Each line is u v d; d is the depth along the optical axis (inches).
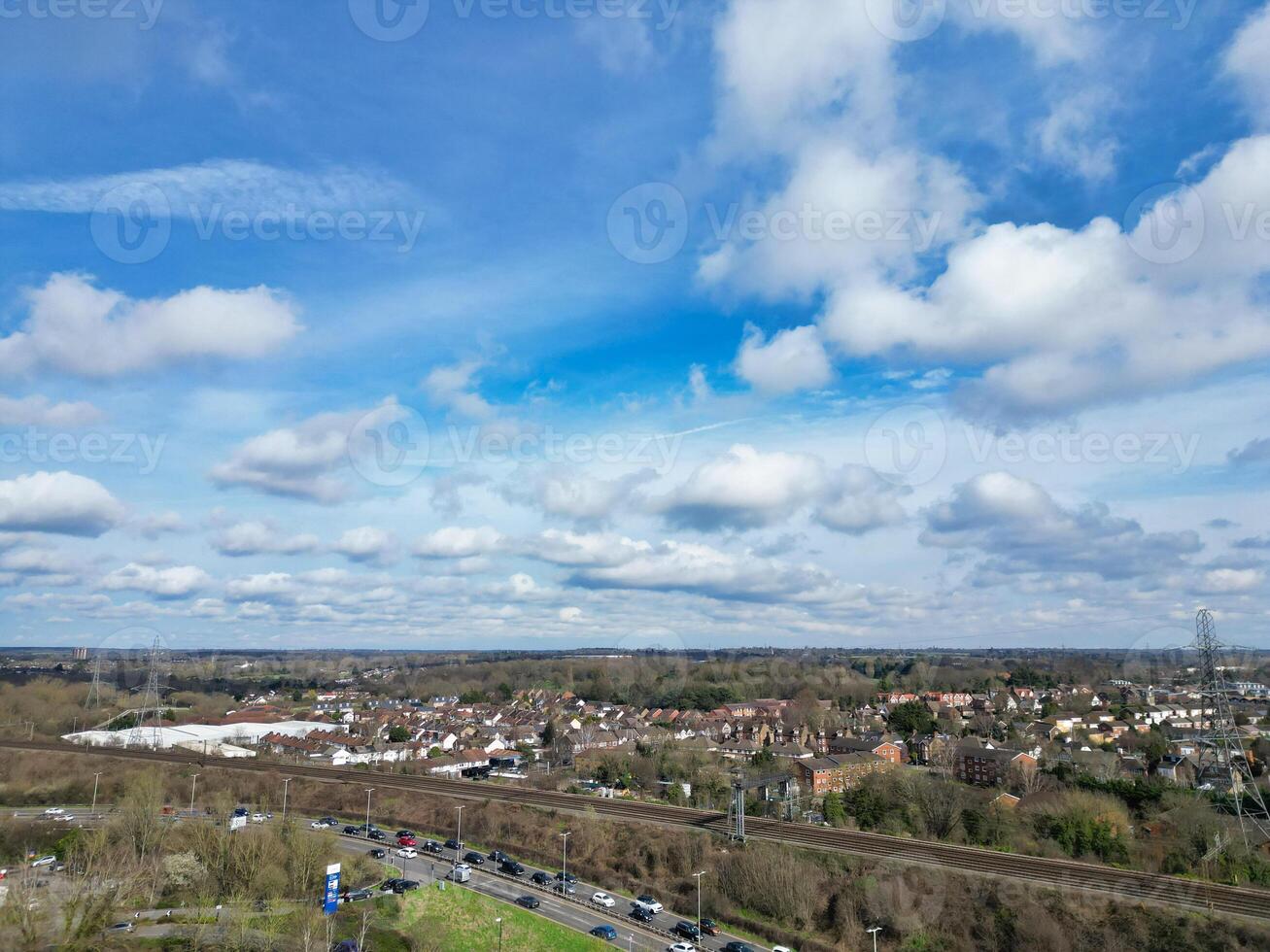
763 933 2987.2
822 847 3385.8
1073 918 2647.6
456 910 3075.8
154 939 2630.4
